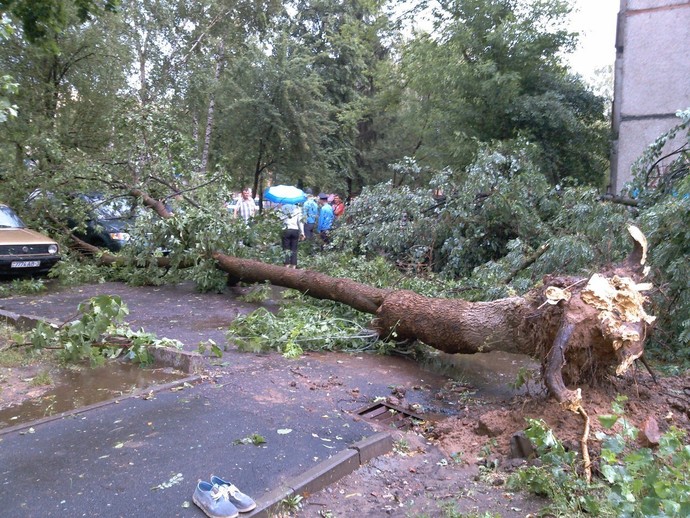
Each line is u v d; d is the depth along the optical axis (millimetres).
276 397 4680
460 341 5398
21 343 5785
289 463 3443
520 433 3604
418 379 5543
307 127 20672
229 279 9805
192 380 4961
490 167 9070
